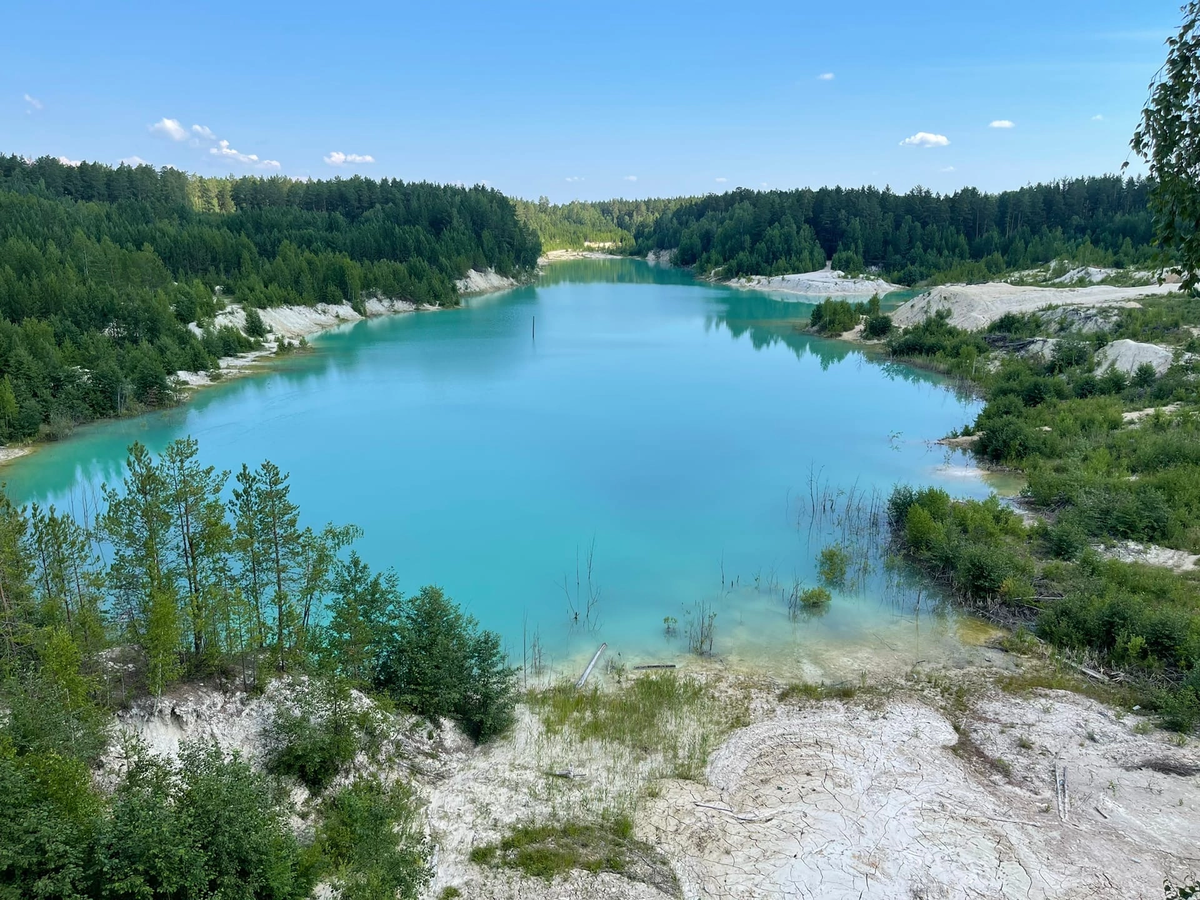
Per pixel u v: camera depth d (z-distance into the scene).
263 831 16.09
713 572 36.72
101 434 60.53
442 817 20.09
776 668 28.11
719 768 22.17
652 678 27.38
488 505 45.69
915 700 25.78
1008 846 18.78
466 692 23.94
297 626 24.27
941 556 35.09
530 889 17.50
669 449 57.25
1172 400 59.94
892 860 18.38
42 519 22.67
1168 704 23.75
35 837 14.28
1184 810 19.88
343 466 53.00
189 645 23.89
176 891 14.94
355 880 16.53
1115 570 32.81
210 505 23.30
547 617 32.44
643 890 17.52
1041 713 24.50
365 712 21.78
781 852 18.69
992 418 58.97
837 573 35.66
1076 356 74.56
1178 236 10.48
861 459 54.53
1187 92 9.84
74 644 20.19
